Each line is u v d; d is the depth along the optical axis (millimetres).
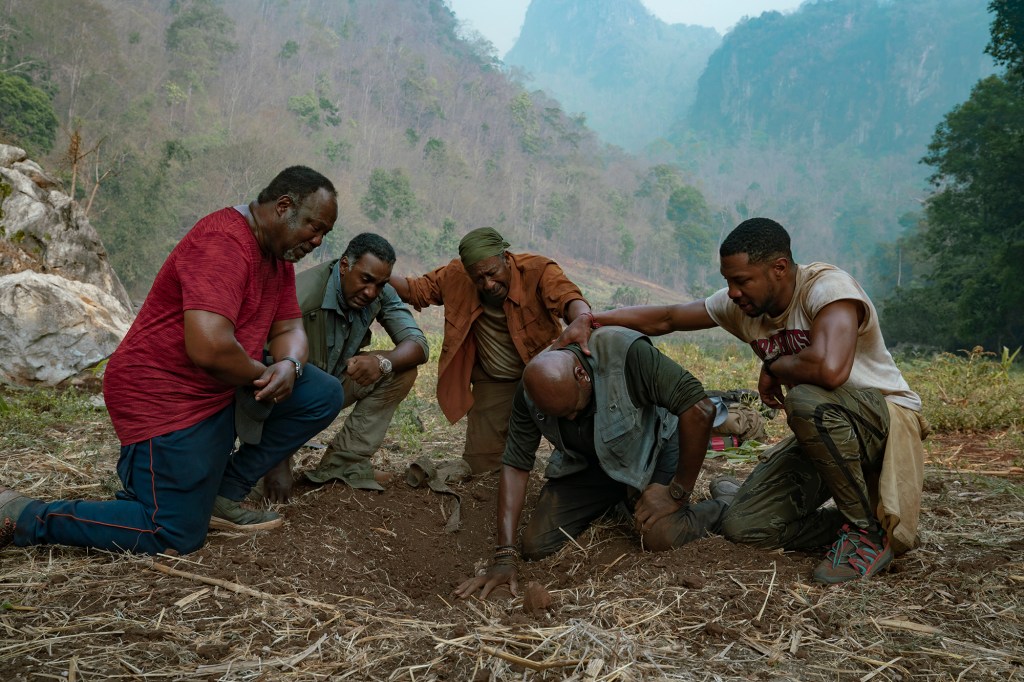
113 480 4016
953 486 4469
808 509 3312
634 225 138625
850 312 3098
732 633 2621
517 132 150750
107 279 9000
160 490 3090
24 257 8039
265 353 3627
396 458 5484
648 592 2943
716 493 4059
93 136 62500
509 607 2980
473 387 4918
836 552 3096
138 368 3074
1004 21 33406
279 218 3107
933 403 6930
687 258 140000
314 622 2654
